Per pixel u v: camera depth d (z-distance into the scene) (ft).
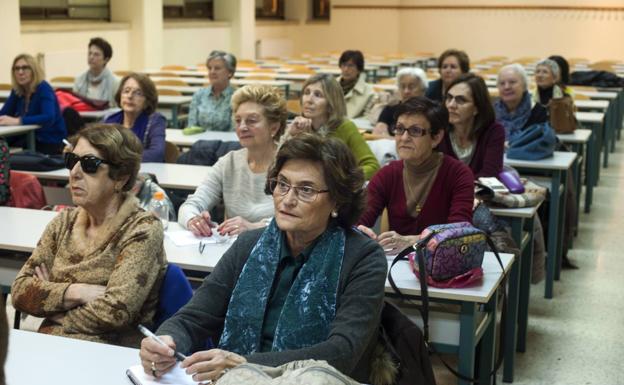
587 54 51.75
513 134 15.38
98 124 7.84
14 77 19.45
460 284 8.00
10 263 9.43
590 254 16.84
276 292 6.65
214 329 6.81
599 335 12.64
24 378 5.73
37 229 9.84
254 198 10.41
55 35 32.48
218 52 18.80
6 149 11.25
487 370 8.98
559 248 15.10
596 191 22.85
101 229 7.72
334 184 6.51
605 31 51.16
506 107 15.69
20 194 11.52
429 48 55.21
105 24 35.14
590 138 19.89
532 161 14.39
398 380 6.57
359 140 12.69
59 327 7.48
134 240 7.50
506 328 10.77
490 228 10.48
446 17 54.44
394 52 55.72
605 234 18.40
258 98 10.25
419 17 55.06
